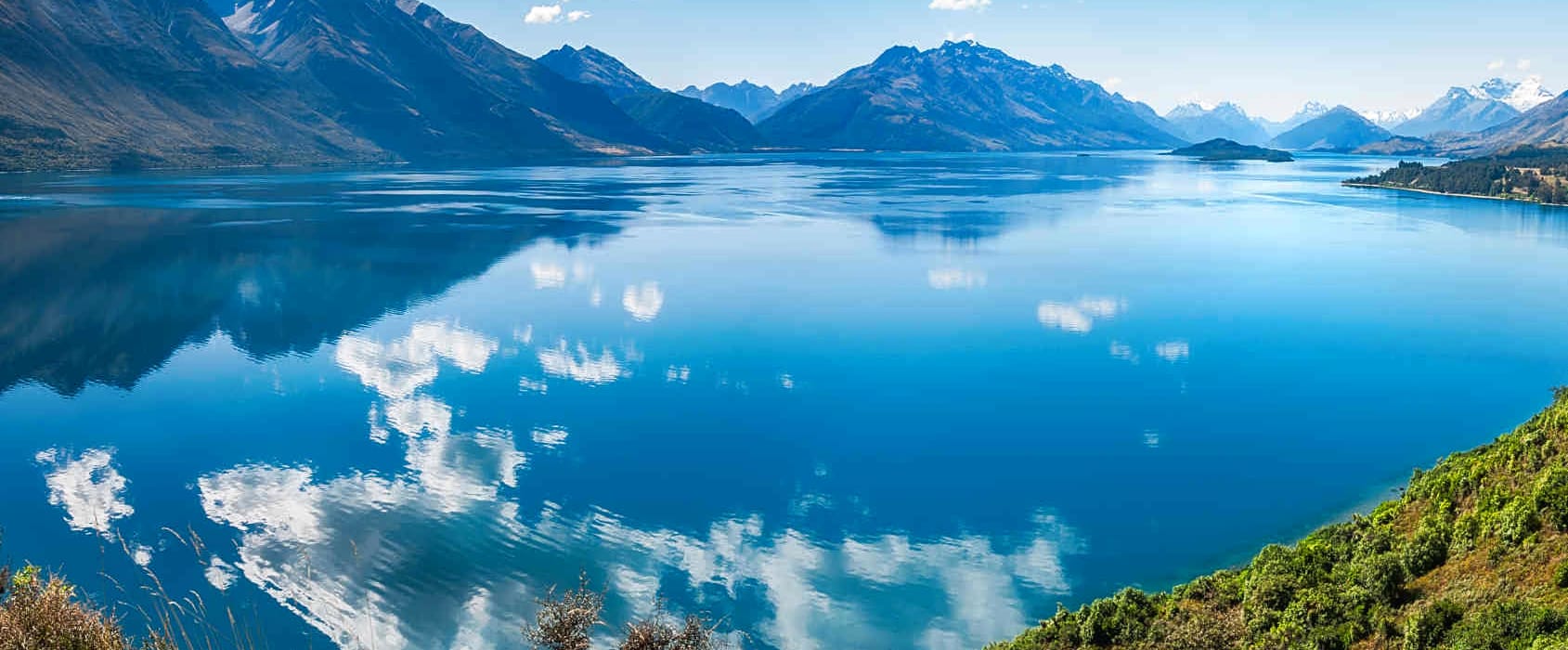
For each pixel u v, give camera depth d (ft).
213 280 465.47
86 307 408.26
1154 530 205.57
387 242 590.96
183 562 187.83
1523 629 111.55
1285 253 578.66
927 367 326.85
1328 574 150.20
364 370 322.75
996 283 472.44
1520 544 135.23
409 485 226.38
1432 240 638.94
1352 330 379.55
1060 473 236.84
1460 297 442.91
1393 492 223.51
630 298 434.30
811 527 205.98
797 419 274.77
